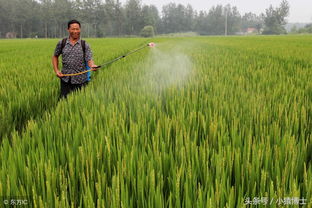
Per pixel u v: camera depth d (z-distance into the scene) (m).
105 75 6.86
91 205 1.72
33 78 6.59
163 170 2.27
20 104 4.64
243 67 7.91
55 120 3.32
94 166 2.32
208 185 1.96
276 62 9.42
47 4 128.38
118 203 1.74
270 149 2.46
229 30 178.75
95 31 134.75
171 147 2.52
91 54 5.59
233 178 2.26
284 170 2.03
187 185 1.86
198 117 3.18
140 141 2.67
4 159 2.33
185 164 2.21
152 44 6.29
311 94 4.65
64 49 5.43
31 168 2.23
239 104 3.94
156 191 1.89
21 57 12.45
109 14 138.00
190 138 2.83
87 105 4.02
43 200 1.85
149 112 3.54
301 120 3.20
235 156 2.18
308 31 146.12
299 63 8.84
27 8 126.12
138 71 7.37
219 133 2.69
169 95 4.44
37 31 136.00
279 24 154.88
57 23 132.38
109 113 3.45
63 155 2.44
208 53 13.62
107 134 2.71
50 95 5.65
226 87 5.02
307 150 2.68
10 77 6.62
